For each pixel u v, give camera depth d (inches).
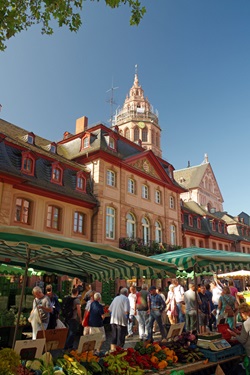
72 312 391.9
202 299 469.1
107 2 275.6
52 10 286.2
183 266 351.9
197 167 2343.8
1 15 275.0
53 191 820.0
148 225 1136.2
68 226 863.1
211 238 1662.2
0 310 394.3
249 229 2159.2
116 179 1026.1
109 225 969.5
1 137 763.4
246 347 259.3
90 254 229.6
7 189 720.3
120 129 2253.9
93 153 984.3
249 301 669.9
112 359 224.4
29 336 432.1
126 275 357.1
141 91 2420.0
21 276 617.0
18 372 173.9
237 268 390.0
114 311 382.3
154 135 2231.8
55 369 191.3
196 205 1817.2
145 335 463.2
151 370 231.0
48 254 267.9
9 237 196.7
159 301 439.8
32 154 804.6
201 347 277.9
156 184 1216.8
